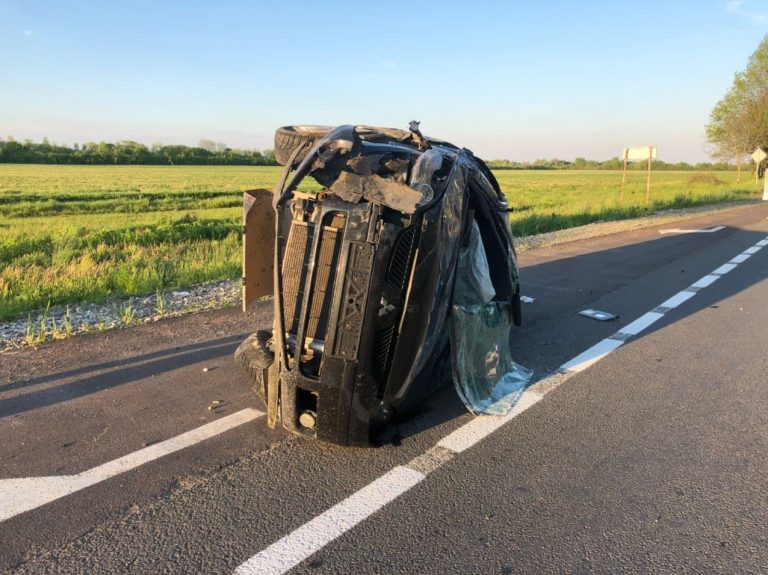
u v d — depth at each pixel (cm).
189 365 520
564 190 4312
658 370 522
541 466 356
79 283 829
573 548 279
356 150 363
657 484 337
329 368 348
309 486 331
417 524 297
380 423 380
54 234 1455
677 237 1466
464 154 499
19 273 885
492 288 483
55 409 428
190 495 321
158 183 5069
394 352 362
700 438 394
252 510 308
